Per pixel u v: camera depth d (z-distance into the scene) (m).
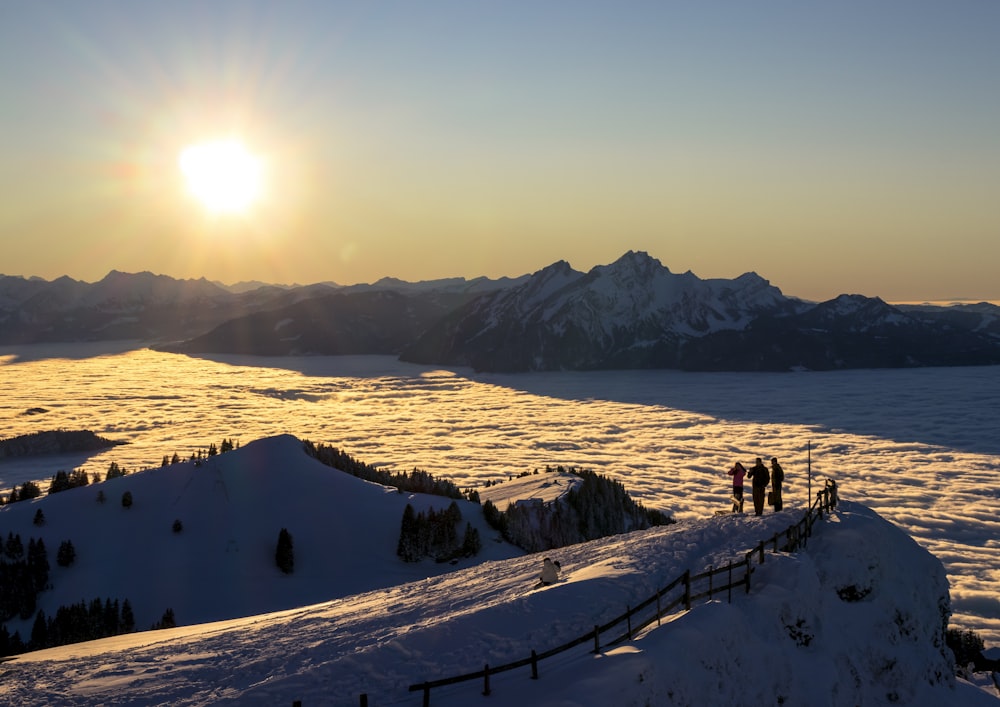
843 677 27.36
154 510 101.50
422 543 94.19
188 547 93.50
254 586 85.88
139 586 84.88
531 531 105.50
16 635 69.94
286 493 106.69
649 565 30.36
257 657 29.05
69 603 81.88
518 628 24.91
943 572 35.12
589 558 35.28
